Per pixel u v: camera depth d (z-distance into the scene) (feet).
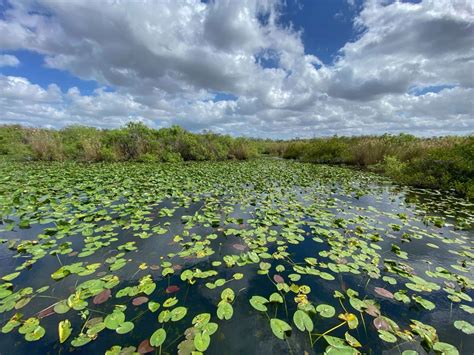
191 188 18.48
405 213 13.76
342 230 10.91
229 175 25.07
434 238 10.21
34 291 6.25
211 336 5.00
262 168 32.12
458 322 5.45
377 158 34.58
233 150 47.24
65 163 31.45
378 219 12.65
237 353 4.60
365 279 7.20
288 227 10.94
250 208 14.01
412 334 5.11
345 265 7.77
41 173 22.44
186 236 9.89
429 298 6.39
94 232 10.02
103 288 6.33
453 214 13.64
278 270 7.52
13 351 4.58
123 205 13.43
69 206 13.25
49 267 7.45
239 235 10.08
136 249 8.65
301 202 15.56
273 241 9.66
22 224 10.64
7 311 5.57
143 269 7.40
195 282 6.85
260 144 73.20
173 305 5.84
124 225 10.79
